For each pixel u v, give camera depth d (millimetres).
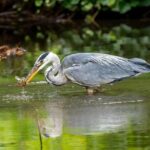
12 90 15680
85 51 21266
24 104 14367
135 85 15867
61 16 28875
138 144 11047
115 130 12039
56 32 26812
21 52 20844
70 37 25234
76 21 28953
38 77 17219
